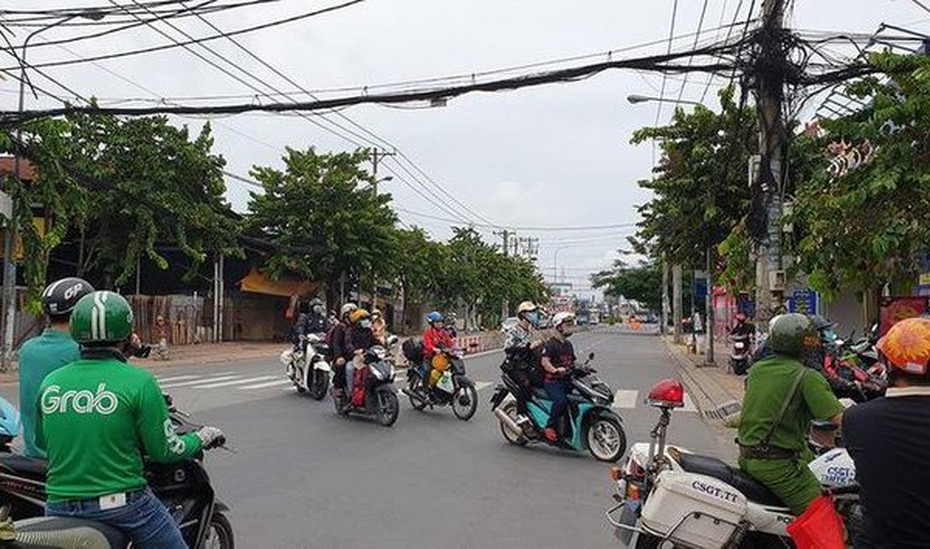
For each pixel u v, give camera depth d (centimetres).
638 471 540
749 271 1568
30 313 2136
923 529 310
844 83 1193
